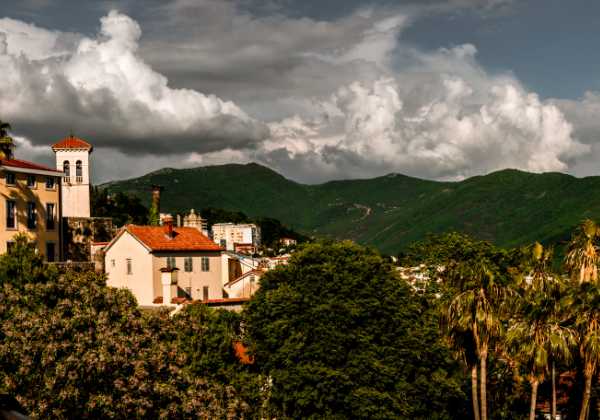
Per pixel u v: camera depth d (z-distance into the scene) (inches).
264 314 1851.6
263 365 1795.0
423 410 1838.1
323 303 1785.2
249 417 1461.6
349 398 1662.2
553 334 1648.6
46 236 2723.9
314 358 1724.9
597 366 1717.5
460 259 2399.1
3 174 2536.9
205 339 1473.9
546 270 1932.8
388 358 1742.1
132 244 2760.8
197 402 1170.0
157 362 1149.7
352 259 1919.3
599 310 1664.6
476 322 1708.9
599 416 2057.1
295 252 2041.1
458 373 1993.1
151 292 2674.7
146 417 1094.4
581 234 2023.9
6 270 1636.3
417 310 1900.8
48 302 1227.9
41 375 987.9
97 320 1150.3
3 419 319.3
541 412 2201.0
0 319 1118.4
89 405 981.8
